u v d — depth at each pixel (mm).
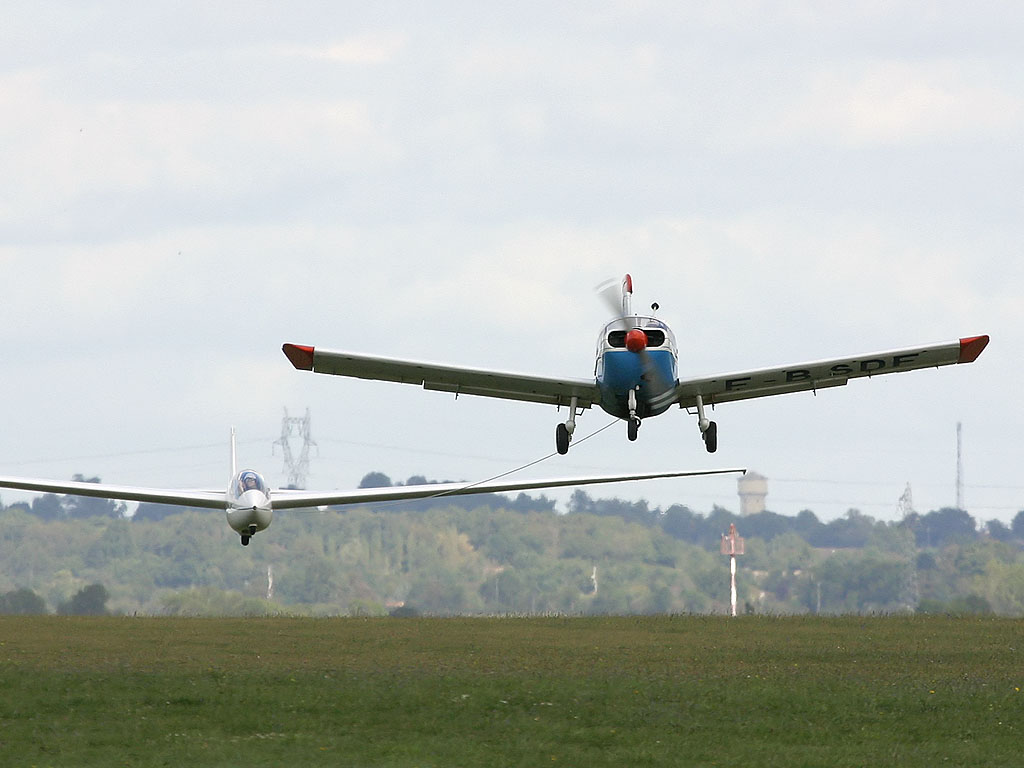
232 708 66875
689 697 71250
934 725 65938
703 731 64000
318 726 63719
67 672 77438
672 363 92688
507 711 67250
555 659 87312
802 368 99562
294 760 57156
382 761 57250
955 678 79688
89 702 68188
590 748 60438
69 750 58500
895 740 62719
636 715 66750
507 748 59812
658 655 90312
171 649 91750
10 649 91125
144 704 68062
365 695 70188
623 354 91625
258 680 75125
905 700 71312
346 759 57438
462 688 72688
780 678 78875
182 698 69188
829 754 59656
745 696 71750
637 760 58062
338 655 88938
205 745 59531
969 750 60844
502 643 97562
